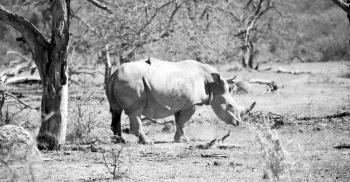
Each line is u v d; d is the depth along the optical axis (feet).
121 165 116.47
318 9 555.69
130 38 260.83
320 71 389.60
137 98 144.25
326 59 488.02
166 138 158.51
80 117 159.53
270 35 425.28
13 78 299.38
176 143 147.33
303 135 151.84
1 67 365.61
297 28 485.15
